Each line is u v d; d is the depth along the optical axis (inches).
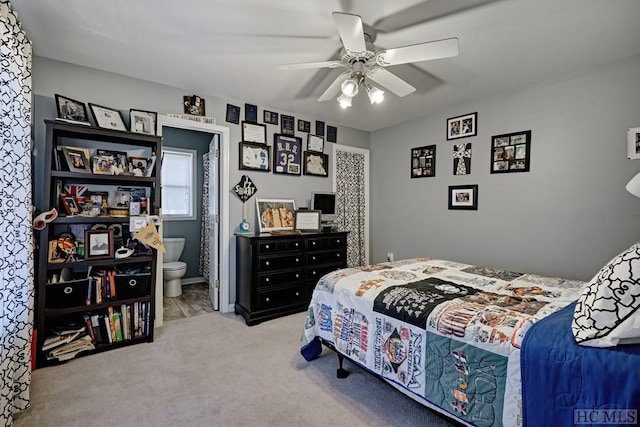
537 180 117.5
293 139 155.2
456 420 54.8
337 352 81.6
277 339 107.5
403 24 79.5
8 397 61.9
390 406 71.0
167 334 111.4
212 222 144.6
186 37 87.0
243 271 130.4
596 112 103.0
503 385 48.7
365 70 83.7
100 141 107.0
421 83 117.2
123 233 108.6
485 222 133.6
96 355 94.7
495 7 72.6
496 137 129.0
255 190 143.3
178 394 74.9
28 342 69.8
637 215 95.8
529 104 119.0
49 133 88.7
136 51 94.7
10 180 64.2
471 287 75.3
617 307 41.3
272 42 89.4
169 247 170.2
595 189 103.8
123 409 69.1
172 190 187.0
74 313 98.4
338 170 175.9
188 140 189.3
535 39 86.4
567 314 54.7
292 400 72.9
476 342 52.7
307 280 137.1
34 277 89.0
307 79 115.1
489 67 104.0
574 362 42.3
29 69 74.0
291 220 151.6
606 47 90.4
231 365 89.4
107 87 108.2
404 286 76.2
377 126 177.5
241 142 138.5
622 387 38.3
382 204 181.0
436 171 152.5
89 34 85.2
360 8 73.1
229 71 108.3
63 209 96.2
